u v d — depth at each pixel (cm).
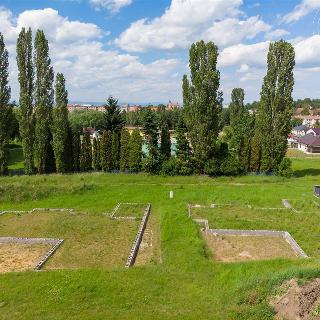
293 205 4016
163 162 5491
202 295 2095
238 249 2872
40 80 5453
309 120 18762
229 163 5406
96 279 2245
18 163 7019
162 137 5694
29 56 5478
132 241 3047
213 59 5281
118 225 3425
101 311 1938
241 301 1967
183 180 5197
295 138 11450
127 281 2234
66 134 5616
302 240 3016
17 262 2652
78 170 5834
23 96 5456
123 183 5028
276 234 3159
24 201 4259
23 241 3042
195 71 5356
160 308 1962
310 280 1948
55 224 3419
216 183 5091
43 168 5600
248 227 3269
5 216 3728
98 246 2938
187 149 5491
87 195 4459
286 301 1838
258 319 1786
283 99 5550
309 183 5112
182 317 1870
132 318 1867
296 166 6812
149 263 2636
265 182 5206
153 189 4691
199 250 2719
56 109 5484
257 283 2078
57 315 1902
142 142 5675
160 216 3666
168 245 2873
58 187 4531
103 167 5759
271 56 5547
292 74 5541
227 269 2400
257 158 5781
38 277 2283
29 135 5538
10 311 1942
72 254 2781
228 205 4022
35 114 5512
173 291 2141
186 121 5453
